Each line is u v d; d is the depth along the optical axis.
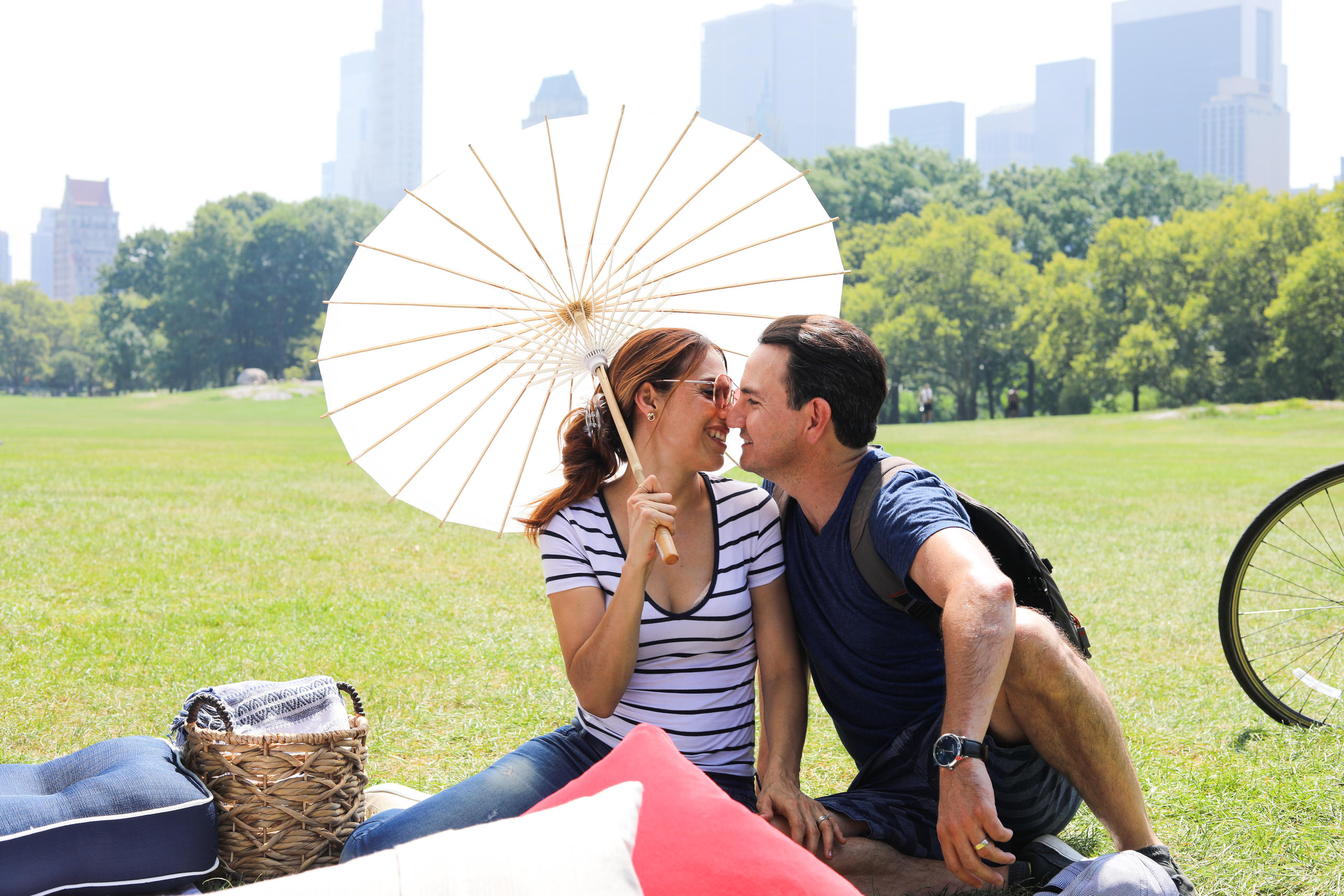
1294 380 61.34
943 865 2.39
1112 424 40.41
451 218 2.44
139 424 41.78
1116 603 6.11
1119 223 68.25
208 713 2.76
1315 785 3.15
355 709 2.94
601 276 2.54
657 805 1.64
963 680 1.95
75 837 2.38
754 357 2.33
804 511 2.43
